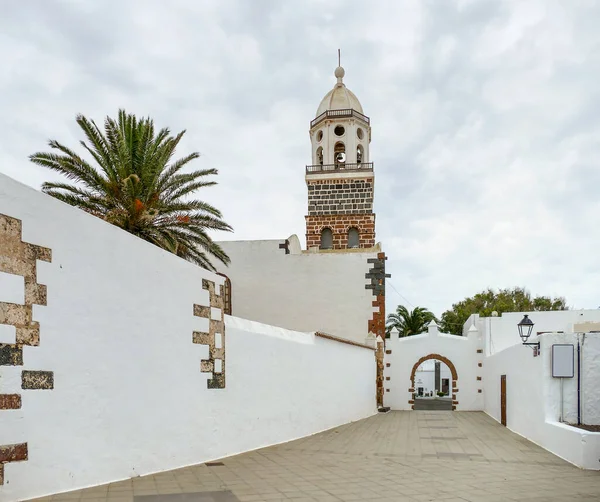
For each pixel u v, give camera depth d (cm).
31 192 730
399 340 3030
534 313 2888
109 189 1512
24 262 714
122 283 886
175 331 1009
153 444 934
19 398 693
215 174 1692
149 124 1587
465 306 5925
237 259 2755
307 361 1630
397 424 2002
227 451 1155
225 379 1162
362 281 2695
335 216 3178
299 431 1541
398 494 824
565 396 1345
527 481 944
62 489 750
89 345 810
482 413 2650
